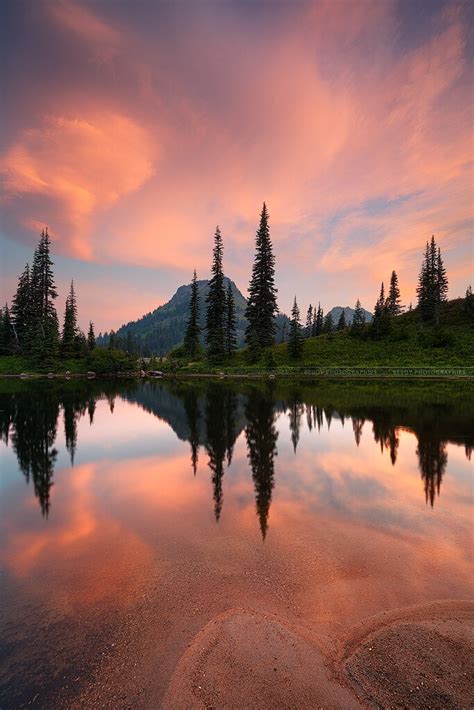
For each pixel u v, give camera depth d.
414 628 4.43
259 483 10.29
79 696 3.63
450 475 10.95
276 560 6.14
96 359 66.75
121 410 23.81
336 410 23.31
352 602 4.97
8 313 68.94
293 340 66.69
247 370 60.75
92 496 9.40
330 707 3.47
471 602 4.97
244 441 15.38
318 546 6.62
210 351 67.94
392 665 3.90
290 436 16.20
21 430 17.80
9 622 4.69
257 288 68.62
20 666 4.00
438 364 58.28
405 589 5.29
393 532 7.20
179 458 12.95
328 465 12.01
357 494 9.38
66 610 4.91
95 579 5.64
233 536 7.05
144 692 3.66
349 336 77.38
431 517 7.95
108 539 7.02
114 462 12.52
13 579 5.69
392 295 98.50
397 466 11.87
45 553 6.50
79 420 20.31
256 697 3.56
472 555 6.31
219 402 27.47
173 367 66.50
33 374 59.22
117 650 4.18
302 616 4.70
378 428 17.78
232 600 5.04
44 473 11.34
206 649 4.14
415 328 76.56
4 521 7.92
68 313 70.75
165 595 5.19
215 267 69.06
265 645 4.18
